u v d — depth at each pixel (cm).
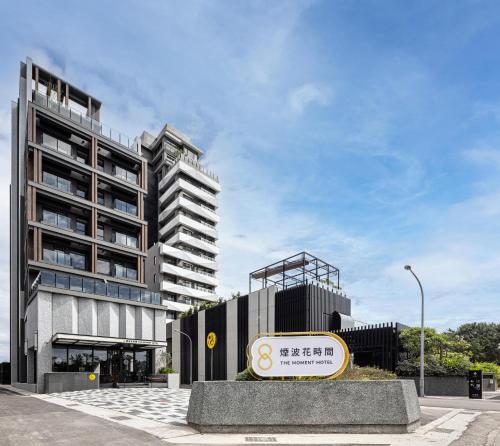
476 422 1322
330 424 1106
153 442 980
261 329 4041
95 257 4269
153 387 3425
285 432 1103
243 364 4156
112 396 2292
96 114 5344
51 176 4188
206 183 8688
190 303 7681
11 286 4900
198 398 1158
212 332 4684
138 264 4694
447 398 2525
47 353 3155
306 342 1225
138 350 3850
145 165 5031
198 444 955
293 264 4103
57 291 3278
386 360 3231
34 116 4069
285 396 1127
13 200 5188
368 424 1106
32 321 3375
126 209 4816
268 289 4053
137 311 3838
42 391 3030
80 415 1446
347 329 3616
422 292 2650
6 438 1028
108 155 4756
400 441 998
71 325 3322
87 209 4316
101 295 3572
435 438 1044
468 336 7262
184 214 8262
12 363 4634
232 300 4494
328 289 3975
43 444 956
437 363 2967
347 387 1134
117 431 1120
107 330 3566
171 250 7569
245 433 1099
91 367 3459
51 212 4134
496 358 6756
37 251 3850
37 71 4650
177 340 5291
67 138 4394
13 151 5325
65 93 5009
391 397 1125
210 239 8731
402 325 3369
